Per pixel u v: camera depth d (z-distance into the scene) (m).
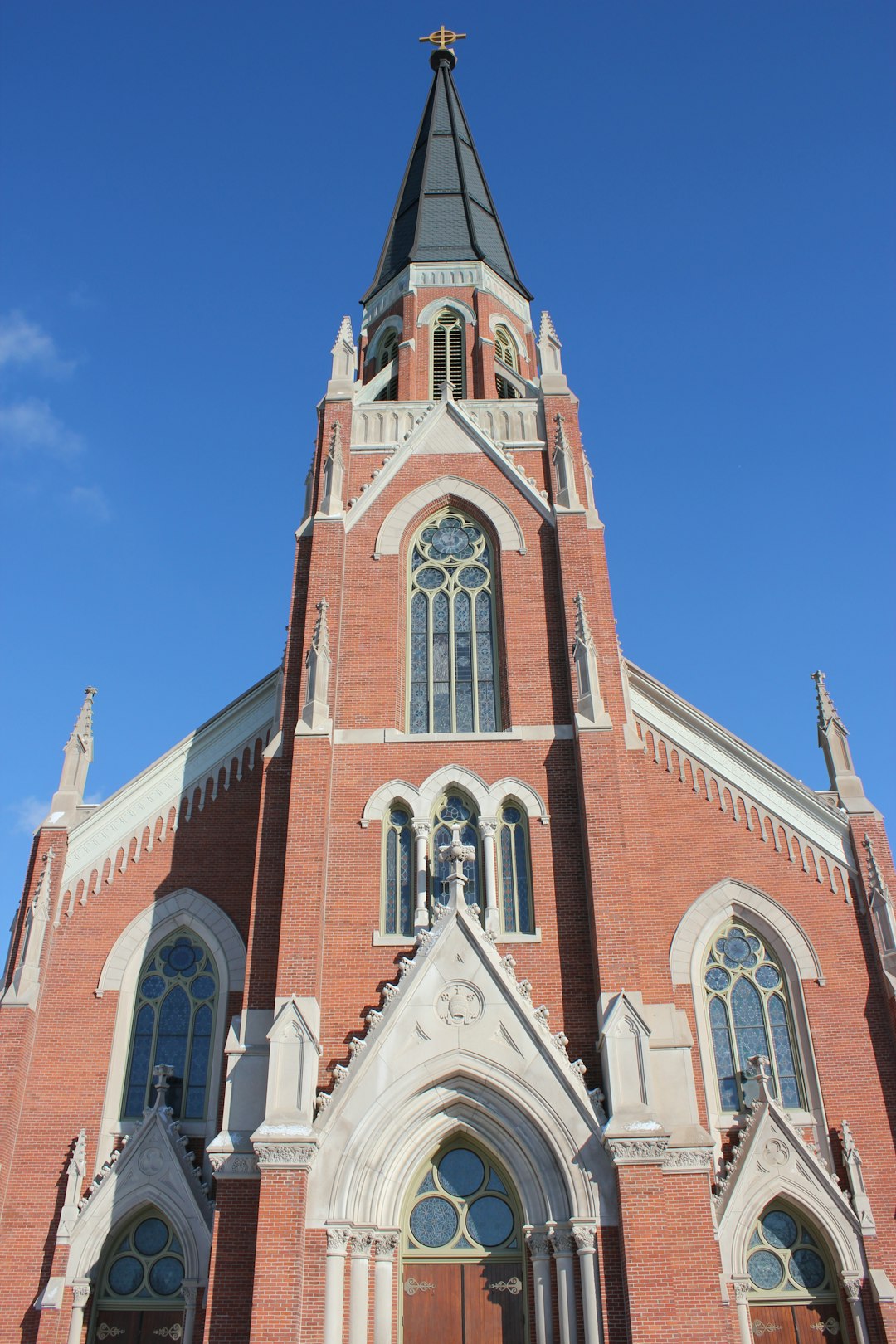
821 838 31.70
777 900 30.86
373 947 27.16
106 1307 26.03
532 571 33.12
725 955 30.42
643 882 28.30
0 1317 25.59
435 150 49.53
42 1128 27.80
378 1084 24.64
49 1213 26.80
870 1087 28.39
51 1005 29.44
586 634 30.61
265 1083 25.36
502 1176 24.92
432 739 30.19
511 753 29.84
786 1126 27.11
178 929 30.89
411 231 46.88
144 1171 26.86
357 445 36.34
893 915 30.14
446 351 41.91
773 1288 26.09
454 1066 24.70
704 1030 29.17
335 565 32.78
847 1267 25.84
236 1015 28.47
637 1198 23.09
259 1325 22.12
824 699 34.81
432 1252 24.31
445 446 35.88
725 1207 26.28
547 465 35.59
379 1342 23.03
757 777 32.56
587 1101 24.23
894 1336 25.06
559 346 38.25
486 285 43.44
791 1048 29.22
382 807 29.22
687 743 32.97
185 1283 25.83
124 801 32.38
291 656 31.69
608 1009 25.27
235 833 32.09
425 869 28.30
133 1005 29.72
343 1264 23.11
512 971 25.80
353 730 30.34
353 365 38.38
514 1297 23.94
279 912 27.64
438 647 32.59
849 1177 26.89
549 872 28.12
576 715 29.48
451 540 34.44
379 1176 24.14
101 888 31.14
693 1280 22.98
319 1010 25.91
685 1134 24.52
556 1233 23.38
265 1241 22.88
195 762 33.06
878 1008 29.41
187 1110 28.38
